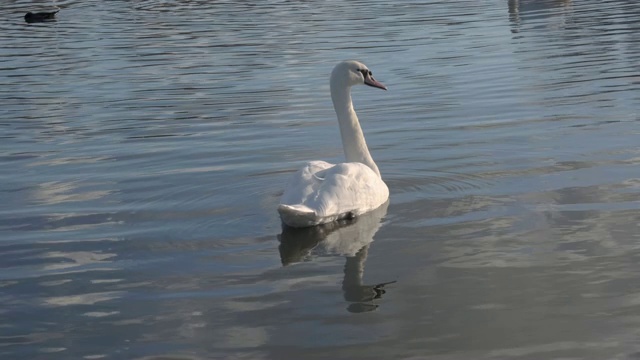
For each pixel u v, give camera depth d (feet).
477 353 21.71
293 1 128.06
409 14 104.99
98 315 25.00
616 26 84.58
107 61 79.00
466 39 82.53
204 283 27.04
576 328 22.90
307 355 21.97
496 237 29.99
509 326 23.17
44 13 116.98
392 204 34.24
